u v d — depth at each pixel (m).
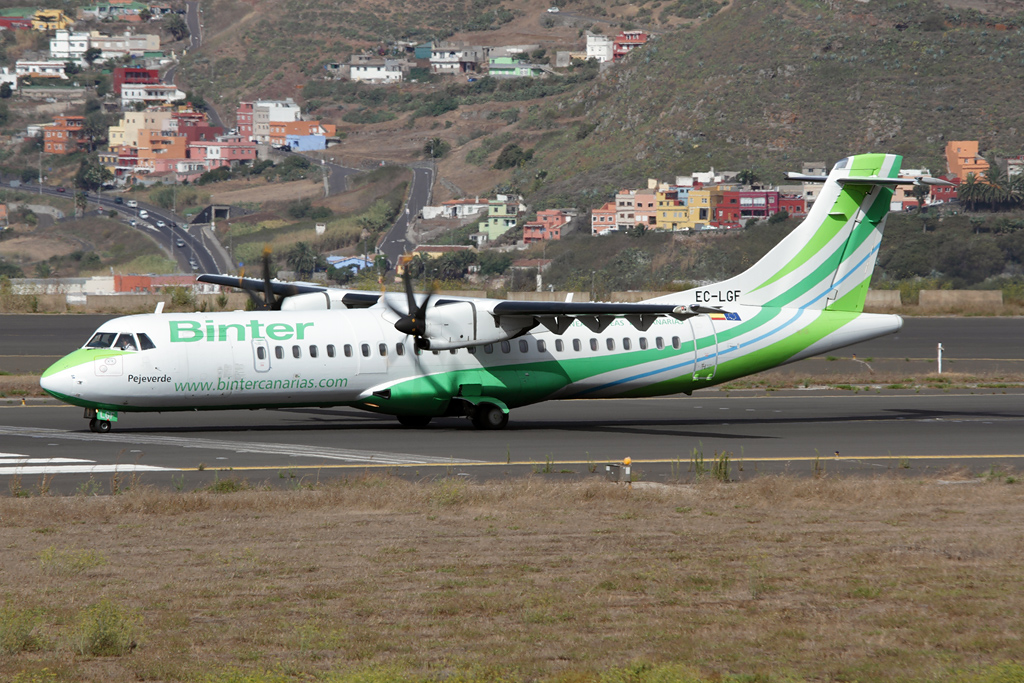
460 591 42.75
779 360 111.31
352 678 31.86
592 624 38.41
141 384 92.75
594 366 106.12
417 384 100.50
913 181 111.25
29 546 50.81
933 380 151.38
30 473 74.75
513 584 43.91
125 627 36.28
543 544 51.81
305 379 97.31
